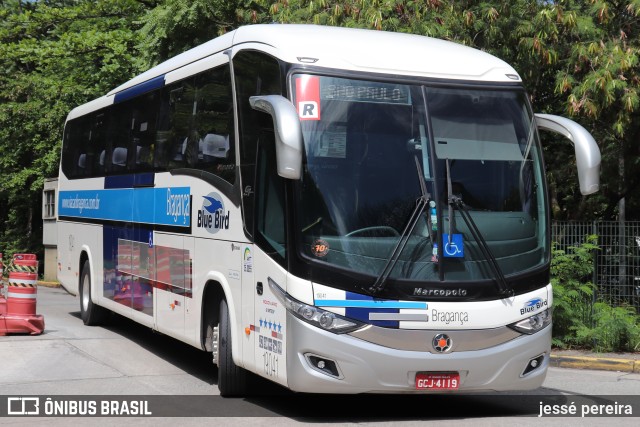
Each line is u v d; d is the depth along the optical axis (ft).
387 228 25.67
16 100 110.22
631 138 55.52
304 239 25.29
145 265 39.58
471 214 26.55
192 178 33.88
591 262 44.29
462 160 26.86
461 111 27.37
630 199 64.59
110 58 94.94
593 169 27.20
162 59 74.43
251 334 28.07
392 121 26.61
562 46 51.52
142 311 40.01
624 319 42.09
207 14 70.59
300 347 24.98
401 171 26.17
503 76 28.58
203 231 32.53
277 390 32.07
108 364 37.42
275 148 26.14
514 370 26.37
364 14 51.49
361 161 26.02
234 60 30.50
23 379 33.65
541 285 27.12
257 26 30.12
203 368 37.06
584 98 47.52
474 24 51.65
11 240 130.62
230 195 30.07
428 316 25.39
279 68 26.86
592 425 26.96
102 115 48.47
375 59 27.27
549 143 60.29
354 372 24.94
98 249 47.67
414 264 25.54
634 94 47.03
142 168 40.34
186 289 34.27
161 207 37.50
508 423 26.94
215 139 31.86
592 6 48.91
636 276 44.93
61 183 56.70
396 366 25.14
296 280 25.17
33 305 45.06
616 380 36.81
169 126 37.17
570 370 39.73
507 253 26.71
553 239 46.01
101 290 47.06
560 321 43.27
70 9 107.55
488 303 26.02
